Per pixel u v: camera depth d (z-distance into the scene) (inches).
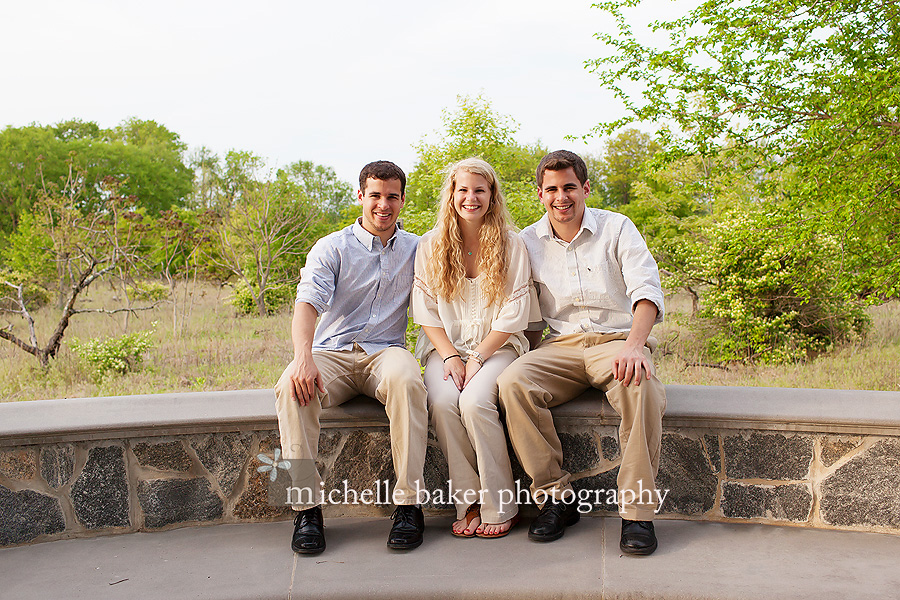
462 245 110.5
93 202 776.9
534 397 99.2
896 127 179.5
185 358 282.7
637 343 97.3
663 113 207.9
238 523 106.7
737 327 267.3
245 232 524.1
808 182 195.0
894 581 83.4
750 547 93.7
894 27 188.7
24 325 376.5
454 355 106.3
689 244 301.3
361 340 109.8
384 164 109.7
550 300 110.7
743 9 190.5
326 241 110.2
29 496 99.7
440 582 85.9
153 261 509.7
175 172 1667.1
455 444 100.6
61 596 84.7
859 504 97.7
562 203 104.3
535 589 83.7
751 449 101.2
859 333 274.2
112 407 106.3
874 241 201.2
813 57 197.3
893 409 97.8
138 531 103.8
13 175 1429.6
